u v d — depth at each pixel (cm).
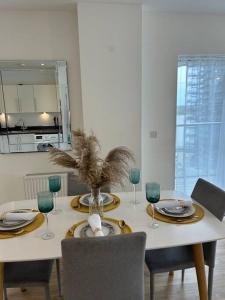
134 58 278
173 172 341
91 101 283
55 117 302
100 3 262
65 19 283
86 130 288
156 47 305
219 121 341
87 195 200
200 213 165
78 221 158
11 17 277
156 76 313
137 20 270
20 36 282
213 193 177
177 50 310
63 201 192
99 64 275
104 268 115
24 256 123
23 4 260
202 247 161
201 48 314
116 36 271
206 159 350
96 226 136
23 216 159
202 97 331
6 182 309
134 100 288
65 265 114
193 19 304
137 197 197
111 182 156
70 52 291
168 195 200
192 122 336
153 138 328
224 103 337
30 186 297
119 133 293
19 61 284
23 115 297
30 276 151
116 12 266
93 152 149
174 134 330
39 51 287
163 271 159
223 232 142
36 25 281
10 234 143
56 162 158
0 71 284
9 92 290
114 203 185
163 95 319
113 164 156
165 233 141
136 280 122
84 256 111
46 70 291
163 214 162
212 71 326
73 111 305
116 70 278
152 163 335
